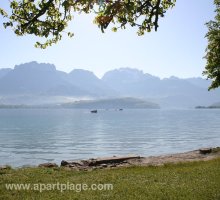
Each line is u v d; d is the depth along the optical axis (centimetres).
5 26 1238
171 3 1254
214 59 4475
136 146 7819
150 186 1784
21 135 11706
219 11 4472
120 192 1662
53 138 10419
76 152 6812
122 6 1007
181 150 6881
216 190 1653
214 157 3500
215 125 16988
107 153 6544
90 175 2252
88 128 15350
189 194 1584
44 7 1197
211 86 4628
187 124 18162
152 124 18462
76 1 1055
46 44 1362
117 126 16738
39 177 2148
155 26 1167
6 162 5422
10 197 1594
